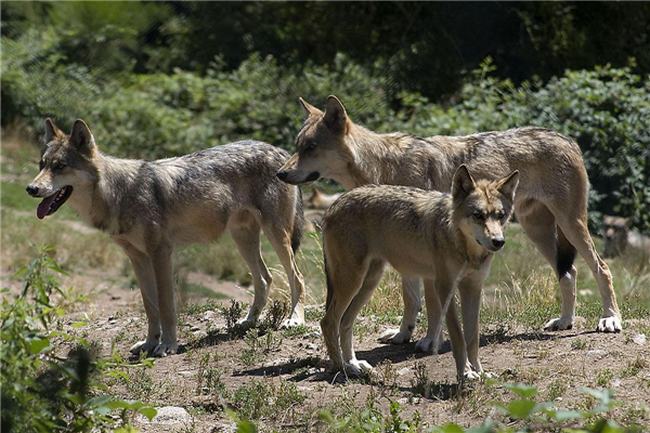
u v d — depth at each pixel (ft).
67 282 66.85
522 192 43.52
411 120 96.68
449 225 34.76
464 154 43.52
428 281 39.86
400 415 32.63
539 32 110.93
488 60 99.25
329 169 44.93
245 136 102.68
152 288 44.96
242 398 35.22
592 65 110.22
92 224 45.09
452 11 111.75
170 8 128.98
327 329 37.81
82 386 27.25
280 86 106.52
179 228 45.62
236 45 122.31
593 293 60.29
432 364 38.42
